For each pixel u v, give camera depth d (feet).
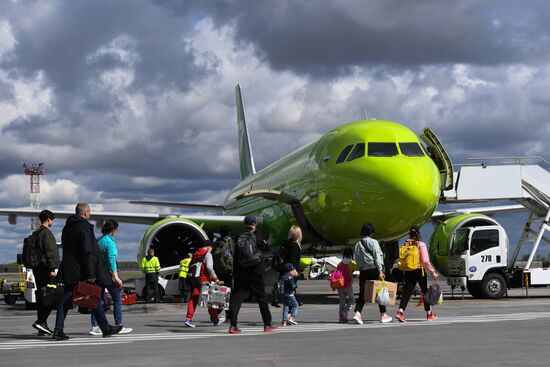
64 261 35.58
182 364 24.95
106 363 25.59
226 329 39.70
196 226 71.46
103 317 35.88
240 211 94.02
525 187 73.92
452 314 46.85
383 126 62.39
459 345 29.09
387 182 57.00
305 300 69.87
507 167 72.02
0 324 46.55
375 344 30.12
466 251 65.92
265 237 80.23
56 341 34.58
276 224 76.07
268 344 31.07
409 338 32.24
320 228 66.03
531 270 66.69
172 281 72.95
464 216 69.97
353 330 37.01
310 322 43.01
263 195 67.72
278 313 51.60
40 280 37.52
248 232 37.35
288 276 40.93
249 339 33.53
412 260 41.70
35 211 82.38
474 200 72.84
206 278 41.32
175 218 71.36
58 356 28.17
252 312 53.11
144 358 26.89
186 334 36.91
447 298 68.39
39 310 37.52
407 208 57.06
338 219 61.82
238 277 37.01
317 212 64.90
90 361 26.32
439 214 77.61
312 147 70.28
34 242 37.58
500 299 65.31
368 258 41.04
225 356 27.07
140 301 73.26
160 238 79.87
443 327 37.35
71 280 35.27
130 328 39.60
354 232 61.26
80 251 35.45
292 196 71.41
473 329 35.73
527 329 35.27
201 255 41.16
